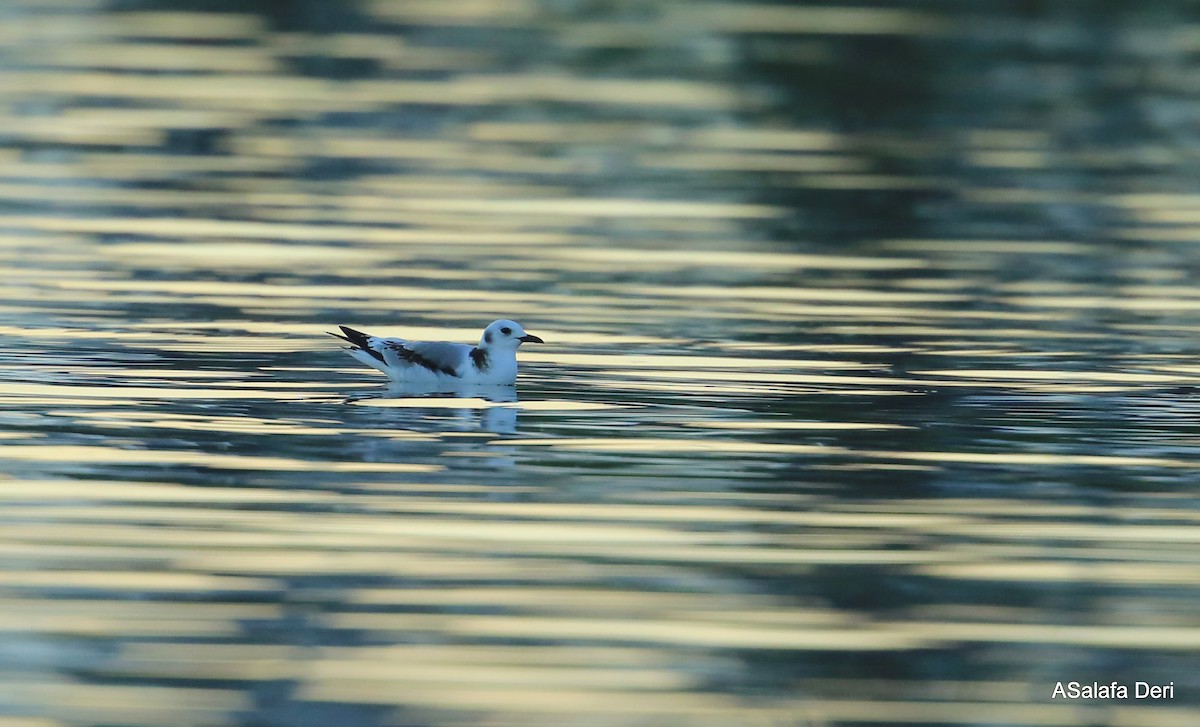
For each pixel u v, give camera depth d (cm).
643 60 3988
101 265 2281
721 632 1240
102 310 2052
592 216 2652
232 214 2606
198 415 1667
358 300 2139
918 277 2334
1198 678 1193
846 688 1172
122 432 1609
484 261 2356
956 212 2748
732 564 1345
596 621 1251
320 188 2797
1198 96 3691
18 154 2975
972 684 1183
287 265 2312
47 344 1898
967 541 1395
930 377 1853
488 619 1248
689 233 2558
